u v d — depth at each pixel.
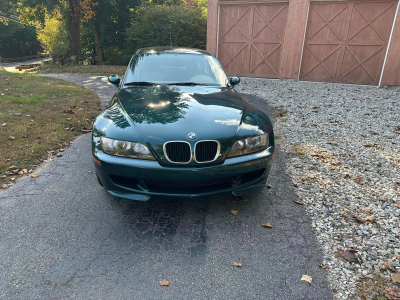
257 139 2.57
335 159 4.10
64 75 12.59
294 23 10.27
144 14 18.03
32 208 2.68
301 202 2.96
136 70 3.75
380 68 9.66
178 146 2.31
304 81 10.92
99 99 7.38
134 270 2.00
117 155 2.40
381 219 2.70
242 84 10.55
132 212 2.70
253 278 1.96
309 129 5.50
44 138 4.35
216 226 2.53
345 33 9.83
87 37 26.23
